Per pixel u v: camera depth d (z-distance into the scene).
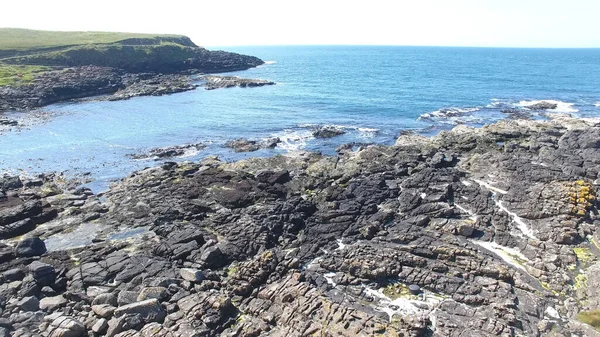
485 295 29.06
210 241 35.12
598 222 37.53
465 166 50.59
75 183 52.97
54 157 63.94
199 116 92.38
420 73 177.00
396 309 28.20
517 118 82.06
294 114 93.38
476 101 105.75
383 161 52.44
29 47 139.62
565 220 37.22
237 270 31.39
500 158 49.66
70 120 87.38
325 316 26.05
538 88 127.19
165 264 32.50
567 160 48.78
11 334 24.86
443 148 58.69
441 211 39.06
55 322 25.72
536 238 36.09
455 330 25.55
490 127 66.38
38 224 40.66
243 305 28.47
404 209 40.47
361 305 28.62
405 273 31.22
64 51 139.88
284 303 27.67
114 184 51.28
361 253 33.34
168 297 28.75
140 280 30.67
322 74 177.75
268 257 32.03
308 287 28.89
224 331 26.03
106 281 30.86
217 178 47.91
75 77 119.62
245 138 73.75
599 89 124.00
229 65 192.00
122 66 149.25
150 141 73.06
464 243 35.09
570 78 153.62
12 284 30.30
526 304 28.45
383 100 108.56
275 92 124.75
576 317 27.31
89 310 27.91
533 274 31.69
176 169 53.12
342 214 39.78
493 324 25.89
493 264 31.69
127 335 24.86
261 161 55.22
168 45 176.62
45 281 30.75
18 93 100.12
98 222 40.53
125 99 112.44
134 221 40.22
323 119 87.88
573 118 75.81
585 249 34.56
